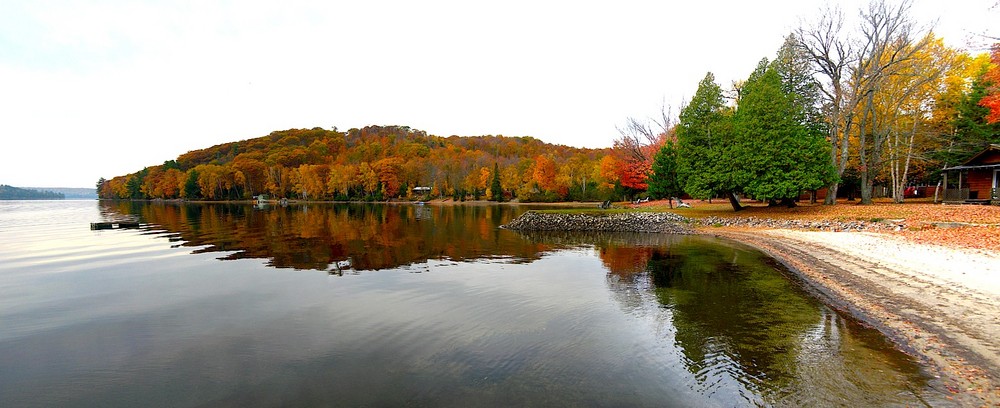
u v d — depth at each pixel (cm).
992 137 2984
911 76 2889
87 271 1633
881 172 3822
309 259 1897
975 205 2562
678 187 3997
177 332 929
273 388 664
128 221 4284
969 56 3148
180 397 643
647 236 2827
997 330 779
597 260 1844
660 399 611
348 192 11444
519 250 2186
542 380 675
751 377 672
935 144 3253
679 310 1048
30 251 2183
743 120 2995
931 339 768
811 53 3017
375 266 1716
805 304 1070
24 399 644
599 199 7994
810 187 2802
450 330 919
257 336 897
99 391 666
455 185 10231
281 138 17125
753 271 1511
